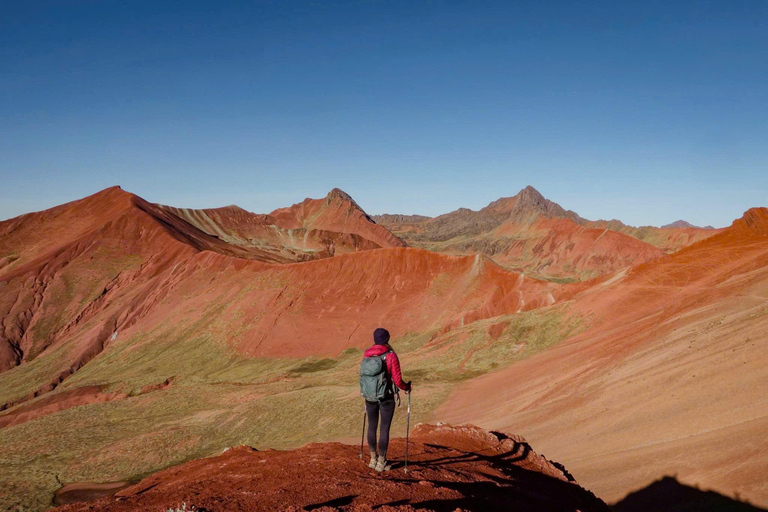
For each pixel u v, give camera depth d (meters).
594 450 23.66
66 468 43.09
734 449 17.52
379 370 6.69
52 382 87.25
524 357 51.47
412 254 94.06
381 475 6.72
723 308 33.66
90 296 117.31
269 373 73.25
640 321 44.00
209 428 47.44
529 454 11.15
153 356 89.31
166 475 8.33
